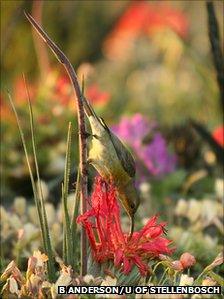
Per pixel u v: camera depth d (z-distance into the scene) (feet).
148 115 48.65
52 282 20.47
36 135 33.99
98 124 19.07
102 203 19.74
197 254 25.71
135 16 53.11
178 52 50.65
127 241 19.84
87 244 20.16
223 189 30.25
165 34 50.57
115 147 19.08
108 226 19.84
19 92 36.27
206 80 41.06
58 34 48.88
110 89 54.75
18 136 33.94
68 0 49.06
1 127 34.12
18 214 27.68
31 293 19.25
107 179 19.30
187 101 50.21
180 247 26.20
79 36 49.44
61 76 41.70
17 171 33.22
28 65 44.86
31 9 42.06
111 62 60.75
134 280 20.18
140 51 56.59
